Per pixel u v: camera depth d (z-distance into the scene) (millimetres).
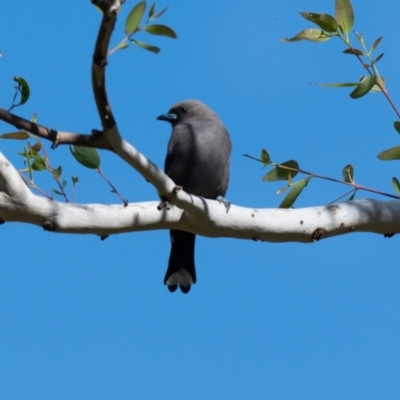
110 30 7656
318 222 10820
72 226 9750
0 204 9414
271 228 10656
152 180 9391
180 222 10320
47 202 9656
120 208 10008
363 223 10992
